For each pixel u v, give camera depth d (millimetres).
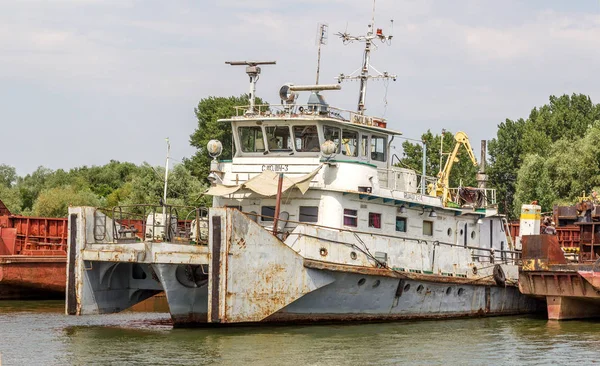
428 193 33438
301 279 26125
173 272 25922
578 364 22859
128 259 25922
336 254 27203
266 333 25766
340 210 27938
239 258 25047
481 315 32969
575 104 94500
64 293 40219
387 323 29266
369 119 30859
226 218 24875
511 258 35188
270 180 27797
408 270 29672
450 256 31609
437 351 24375
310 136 29031
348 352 23469
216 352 22891
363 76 32312
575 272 31438
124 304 28781
